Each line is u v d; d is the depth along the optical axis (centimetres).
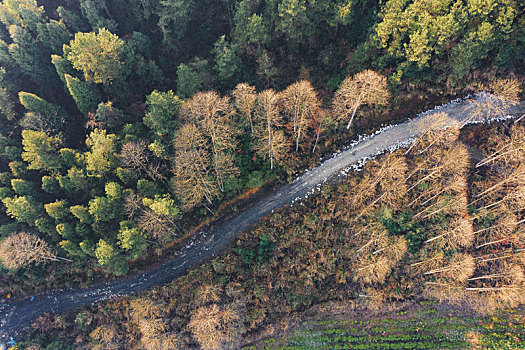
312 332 5656
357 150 6269
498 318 5362
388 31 5316
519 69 5894
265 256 5891
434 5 5072
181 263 6138
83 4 6412
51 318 6147
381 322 5575
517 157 5456
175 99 5534
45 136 5703
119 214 5644
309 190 6141
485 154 5878
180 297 5916
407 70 5894
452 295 5431
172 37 7031
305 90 5338
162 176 5716
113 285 6200
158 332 5650
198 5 6994
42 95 6825
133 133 5969
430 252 5525
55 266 6278
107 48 5719
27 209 5638
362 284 5709
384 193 5325
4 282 6359
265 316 5766
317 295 5769
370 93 5416
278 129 6334
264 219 6097
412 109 6316
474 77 6038
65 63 6109
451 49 5556
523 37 5188
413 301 5594
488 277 5191
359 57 6144
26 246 5588
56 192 5975
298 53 6925
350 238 5800
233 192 6247
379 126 6359
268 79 6781
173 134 5656
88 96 6128
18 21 6488
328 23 6275
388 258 5369
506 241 5381
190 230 6228
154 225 5503
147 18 7006
